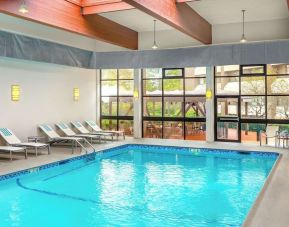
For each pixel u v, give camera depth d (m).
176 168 8.54
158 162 9.29
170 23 8.17
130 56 12.09
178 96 12.48
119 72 13.44
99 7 8.88
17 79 10.02
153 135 13.03
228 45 10.69
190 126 12.37
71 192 6.45
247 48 10.46
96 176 7.71
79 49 11.82
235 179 7.40
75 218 5.12
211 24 11.43
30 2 7.36
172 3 8.12
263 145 10.82
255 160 9.38
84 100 13.03
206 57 10.98
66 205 5.71
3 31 9.02
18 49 9.48
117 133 12.55
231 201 5.88
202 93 12.12
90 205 5.70
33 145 8.94
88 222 4.96
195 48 11.13
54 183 7.10
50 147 10.61
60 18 8.27
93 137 11.66
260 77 11.20
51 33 11.01
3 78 9.56
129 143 11.56
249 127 11.46
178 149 10.84
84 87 13.02
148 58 11.84
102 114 13.80
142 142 11.76
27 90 10.38
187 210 5.45
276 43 10.14
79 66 11.83
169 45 12.27
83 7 9.11
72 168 8.52
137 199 6.02
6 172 7.05
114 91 13.57
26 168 7.48
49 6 7.91
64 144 11.25
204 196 6.18
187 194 6.31
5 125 9.66
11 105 9.84
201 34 10.41
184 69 12.27
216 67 11.78
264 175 7.72
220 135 11.91
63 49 11.11
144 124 13.14
